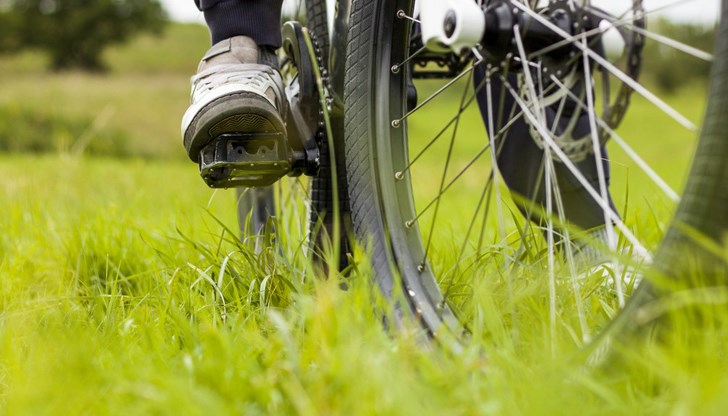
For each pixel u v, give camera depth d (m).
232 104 1.28
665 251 0.76
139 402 0.87
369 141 1.21
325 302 0.94
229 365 0.93
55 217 2.64
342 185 1.52
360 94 1.22
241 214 1.89
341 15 1.45
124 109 21.09
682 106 25.48
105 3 46.97
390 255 1.16
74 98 21.50
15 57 47.12
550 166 1.19
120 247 1.98
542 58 1.21
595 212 1.38
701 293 0.72
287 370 0.90
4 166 5.38
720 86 0.72
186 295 1.35
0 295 1.58
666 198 2.30
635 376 0.81
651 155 12.55
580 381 0.82
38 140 16.97
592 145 1.35
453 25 0.99
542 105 1.25
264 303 1.31
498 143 1.46
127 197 3.31
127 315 1.35
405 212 1.19
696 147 0.74
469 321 1.11
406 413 0.77
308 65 1.45
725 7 0.72
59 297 1.48
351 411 0.80
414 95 1.40
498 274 1.20
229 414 0.81
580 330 1.06
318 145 1.50
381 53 1.21
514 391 0.85
